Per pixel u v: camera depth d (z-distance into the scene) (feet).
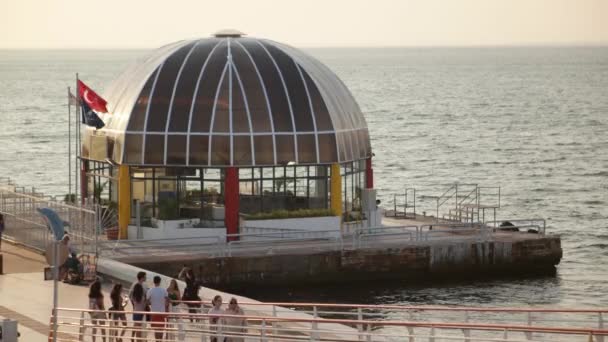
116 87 240.53
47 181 420.77
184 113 226.38
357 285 216.13
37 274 187.73
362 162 241.55
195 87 228.22
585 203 360.69
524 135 607.78
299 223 226.99
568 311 127.75
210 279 207.82
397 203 361.92
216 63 231.50
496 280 223.71
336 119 231.71
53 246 137.49
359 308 140.36
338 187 230.68
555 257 226.17
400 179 433.07
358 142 238.27
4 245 211.61
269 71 231.50
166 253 210.79
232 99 226.99
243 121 225.76
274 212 226.58
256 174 226.17
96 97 227.40
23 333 150.71
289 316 152.05
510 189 398.21
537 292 217.36
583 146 543.80
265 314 154.51
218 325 135.64
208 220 225.35
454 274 221.25
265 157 225.56
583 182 413.59
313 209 229.04
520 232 233.35
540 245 225.15
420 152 525.34
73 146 543.39
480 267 222.48
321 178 230.48
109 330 145.48
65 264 182.50
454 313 200.13
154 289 144.36
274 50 236.63
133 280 180.24
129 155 226.38
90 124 228.43
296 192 228.84
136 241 215.51
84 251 202.69
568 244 284.20
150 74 231.30
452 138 595.06
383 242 221.46
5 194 222.48
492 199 371.97
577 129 645.92
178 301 151.02
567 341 176.76
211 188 225.56
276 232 225.35
